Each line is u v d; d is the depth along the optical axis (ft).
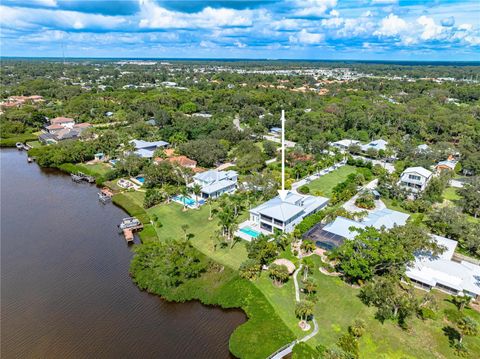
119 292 177.99
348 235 201.98
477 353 131.75
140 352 141.38
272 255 192.24
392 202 268.82
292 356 131.23
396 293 153.69
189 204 269.44
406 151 371.35
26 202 285.43
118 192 296.30
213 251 203.31
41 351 141.38
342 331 142.82
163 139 444.55
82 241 225.15
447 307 155.33
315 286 160.76
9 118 508.12
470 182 278.67
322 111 568.00
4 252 211.41
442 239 202.39
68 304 168.76
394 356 130.93
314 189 299.58
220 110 619.67
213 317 160.86
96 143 395.34
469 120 466.29
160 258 184.75
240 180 303.27
